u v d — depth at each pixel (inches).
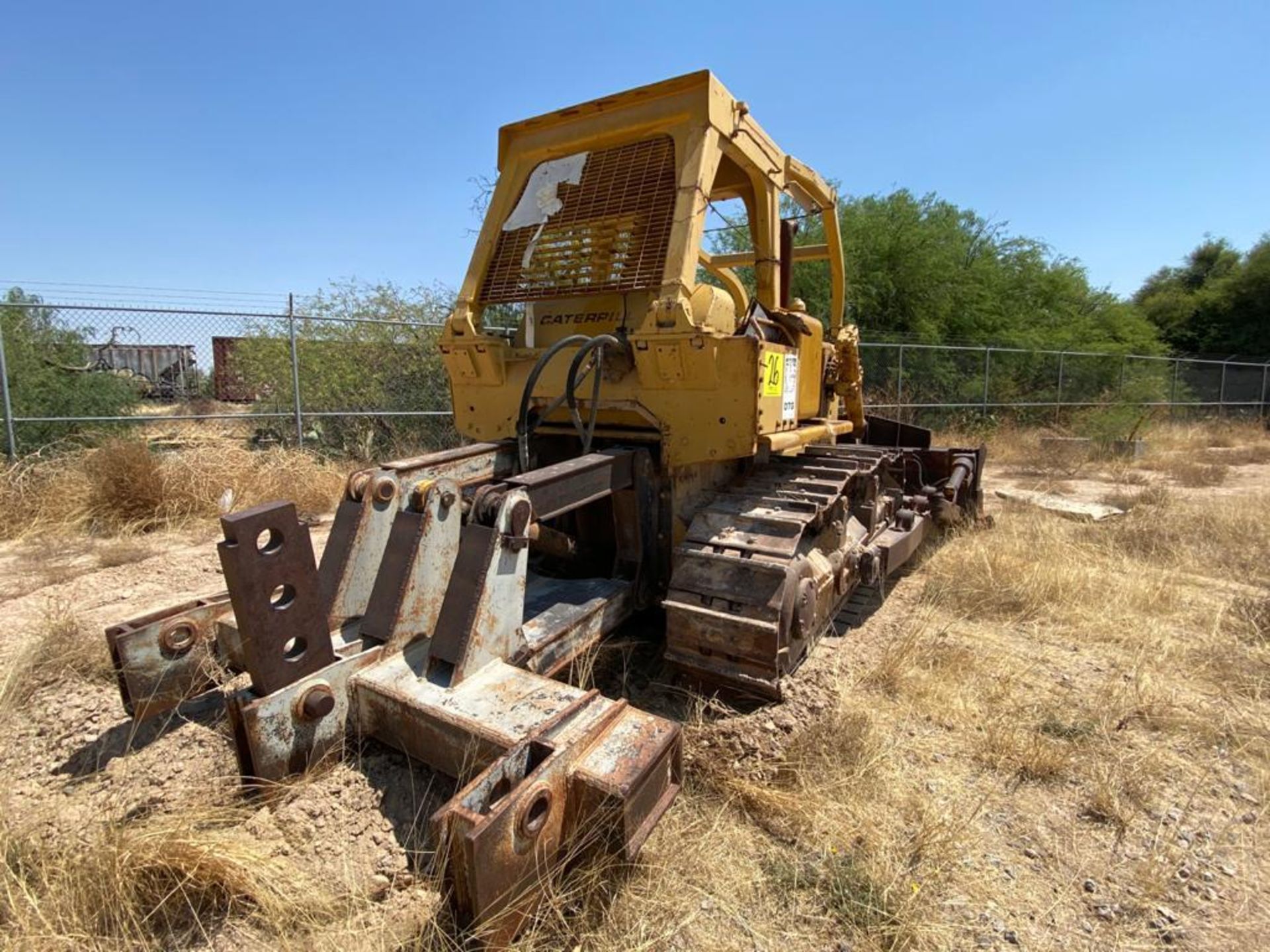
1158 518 272.7
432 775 87.9
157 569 202.4
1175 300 1192.8
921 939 79.7
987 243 838.5
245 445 355.9
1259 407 850.1
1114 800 103.7
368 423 402.6
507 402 147.5
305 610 83.7
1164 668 150.6
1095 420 546.6
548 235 142.9
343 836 80.9
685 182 125.8
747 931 80.1
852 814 99.7
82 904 72.8
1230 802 106.7
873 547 166.4
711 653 117.6
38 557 218.2
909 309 677.3
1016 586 193.0
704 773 106.0
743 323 136.4
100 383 366.9
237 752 81.8
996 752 116.1
